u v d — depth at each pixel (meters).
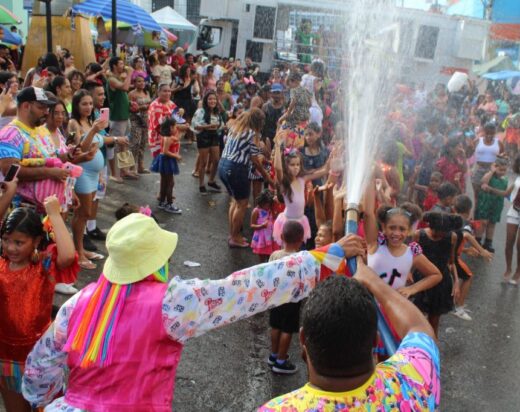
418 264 4.24
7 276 2.92
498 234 9.58
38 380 2.35
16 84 6.31
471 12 26.23
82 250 5.85
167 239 2.30
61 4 12.18
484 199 8.30
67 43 11.86
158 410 2.09
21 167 4.32
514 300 6.64
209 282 2.17
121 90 8.70
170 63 17.42
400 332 1.87
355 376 1.55
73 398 2.12
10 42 15.95
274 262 2.24
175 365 2.16
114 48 11.59
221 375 4.34
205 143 9.22
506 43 25.38
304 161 7.35
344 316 1.52
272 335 4.43
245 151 6.80
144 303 2.12
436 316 4.93
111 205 8.06
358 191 2.50
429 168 8.73
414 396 1.60
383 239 4.14
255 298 2.19
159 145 8.20
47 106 4.42
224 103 13.37
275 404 1.56
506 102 20.61
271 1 18.98
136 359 2.09
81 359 2.11
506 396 4.54
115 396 2.09
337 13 14.36
